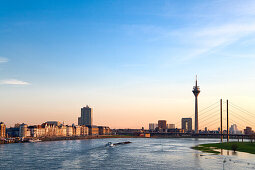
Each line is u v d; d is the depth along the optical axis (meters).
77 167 139.75
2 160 162.62
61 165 145.50
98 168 137.00
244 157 176.12
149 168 136.62
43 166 142.25
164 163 152.75
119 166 142.88
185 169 133.50
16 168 136.62
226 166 141.00
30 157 177.88
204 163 151.38
